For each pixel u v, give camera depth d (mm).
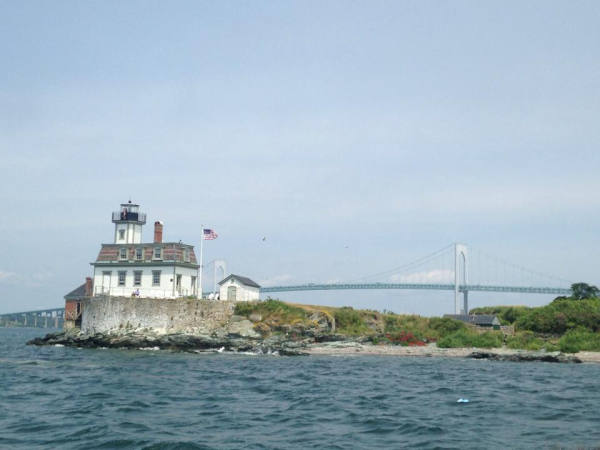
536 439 28656
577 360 71188
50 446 27000
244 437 29000
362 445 27516
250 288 89625
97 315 83125
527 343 86312
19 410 35062
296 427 31344
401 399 40438
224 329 80250
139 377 49844
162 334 78250
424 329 95188
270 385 46406
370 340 86750
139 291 83812
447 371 58531
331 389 44750
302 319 83875
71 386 44562
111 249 86125
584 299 106438
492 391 44344
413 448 26938
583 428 31188
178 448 26672
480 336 88750
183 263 84438
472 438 28875
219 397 40531
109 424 31375
